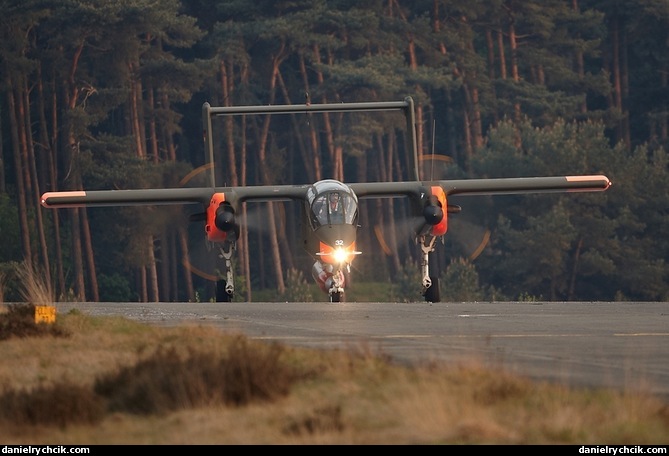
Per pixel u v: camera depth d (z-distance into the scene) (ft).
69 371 188.55
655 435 133.80
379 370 176.35
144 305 402.93
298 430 136.26
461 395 150.20
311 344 233.96
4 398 151.74
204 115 526.16
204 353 184.34
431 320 308.60
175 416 148.25
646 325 288.71
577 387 168.66
